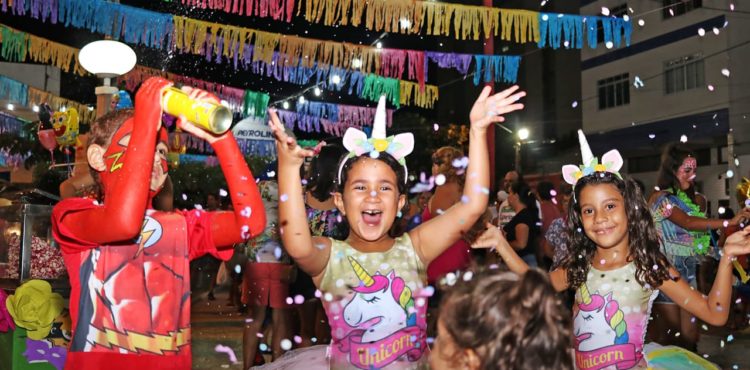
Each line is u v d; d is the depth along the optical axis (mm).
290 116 12820
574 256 3674
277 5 6406
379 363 2791
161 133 2820
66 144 5742
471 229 3566
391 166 2912
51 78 15266
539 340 1650
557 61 29000
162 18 7551
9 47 8781
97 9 7199
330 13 6539
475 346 1670
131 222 2457
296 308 5906
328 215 5176
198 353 6680
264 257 5594
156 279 2727
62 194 4574
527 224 7316
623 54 23766
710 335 7785
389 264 2883
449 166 5832
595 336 3520
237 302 10500
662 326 5910
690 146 21734
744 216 4812
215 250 2916
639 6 22875
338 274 2871
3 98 10766
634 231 3512
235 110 11406
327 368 3357
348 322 2836
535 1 27359
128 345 2646
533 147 28859
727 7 20234
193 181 18922
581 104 26328
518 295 1667
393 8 6715
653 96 22656
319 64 8297
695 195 6707
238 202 2795
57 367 3988
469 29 6906
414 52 8117
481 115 2771
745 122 19781
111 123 2742
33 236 4293
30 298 3781
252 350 5613
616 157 3586
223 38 7793
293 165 2734
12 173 14438
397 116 25500
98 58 6363
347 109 12977
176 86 2611
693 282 6098
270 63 7961
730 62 20141
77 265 2680
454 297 1741
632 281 3504
